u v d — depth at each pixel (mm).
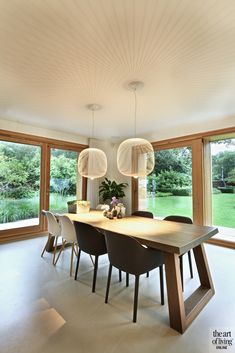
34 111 3387
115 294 2113
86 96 2771
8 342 1455
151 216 3070
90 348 1415
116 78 2283
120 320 1711
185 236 1836
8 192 3992
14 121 3945
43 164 4465
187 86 2471
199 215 3955
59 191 4777
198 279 2447
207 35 1602
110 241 1917
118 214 2809
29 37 1643
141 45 1726
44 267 2738
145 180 5027
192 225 2324
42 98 2848
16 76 2246
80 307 1884
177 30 1555
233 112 3393
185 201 4258
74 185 5102
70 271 2547
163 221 2576
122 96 2771
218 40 1655
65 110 3338
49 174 4574
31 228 4266
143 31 1569
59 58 1918
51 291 2152
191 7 1361
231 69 2090
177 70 2111
